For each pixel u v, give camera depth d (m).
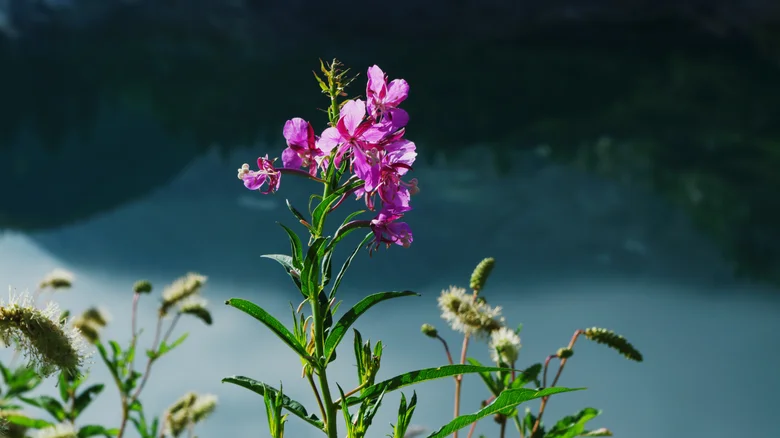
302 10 46.12
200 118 40.56
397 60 43.94
